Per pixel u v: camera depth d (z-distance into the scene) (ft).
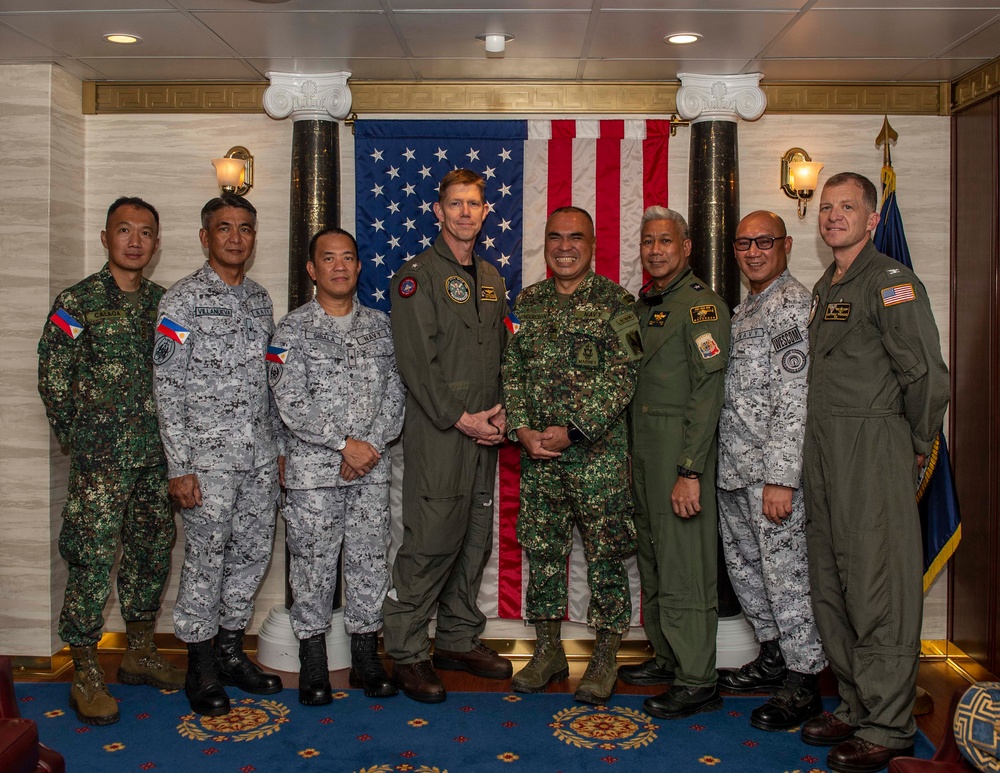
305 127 13.03
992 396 12.33
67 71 12.95
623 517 11.51
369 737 10.32
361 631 11.79
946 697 11.81
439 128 13.30
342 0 10.14
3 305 12.59
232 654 11.85
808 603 10.72
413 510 11.80
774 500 10.43
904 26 10.93
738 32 11.18
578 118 13.42
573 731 10.52
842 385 9.98
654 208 11.53
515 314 12.08
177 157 13.55
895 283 9.70
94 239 13.55
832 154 13.43
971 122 12.84
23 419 12.58
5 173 12.57
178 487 10.94
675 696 11.02
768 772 9.52
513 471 13.38
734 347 11.05
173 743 10.15
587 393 11.38
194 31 11.21
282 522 13.53
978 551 12.70
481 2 10.21
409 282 11.53
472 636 12.62
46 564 12.57
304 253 13.00
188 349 10.98
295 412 11.22
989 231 12.36
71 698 11.10
